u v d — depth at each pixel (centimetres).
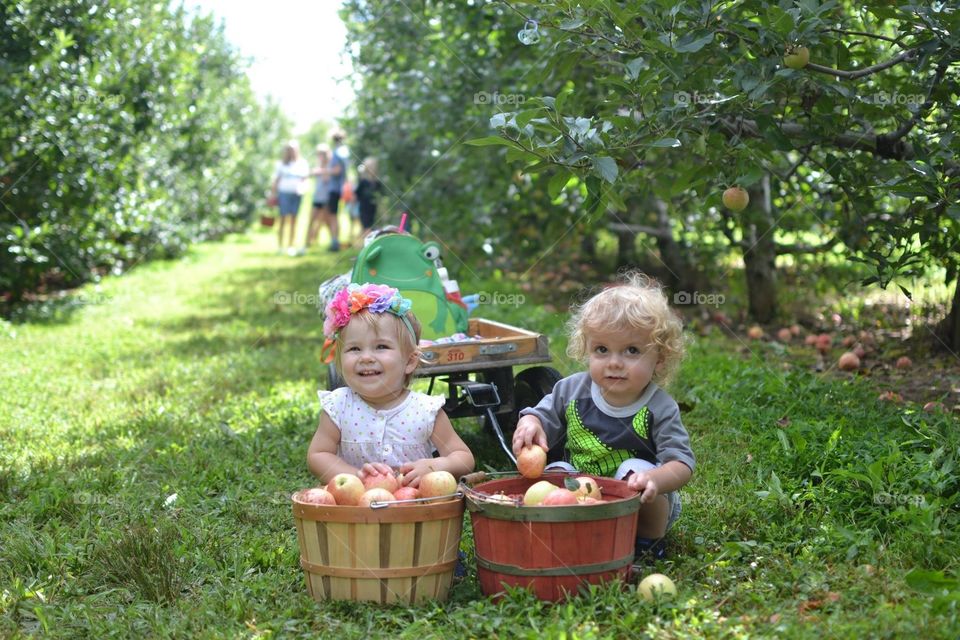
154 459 372
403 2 756
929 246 392
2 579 270
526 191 741
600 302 267
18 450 383
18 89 688
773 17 312
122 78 837
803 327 616
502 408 356
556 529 239
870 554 262
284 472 359
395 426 273
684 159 376
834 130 366
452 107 754
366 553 243
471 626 235
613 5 310
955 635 220
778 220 588
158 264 1171
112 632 238
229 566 275
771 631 226
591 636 222
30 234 723
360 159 1248
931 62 331
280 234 1354
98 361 585
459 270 870
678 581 255
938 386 431
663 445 267
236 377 528
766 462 331
